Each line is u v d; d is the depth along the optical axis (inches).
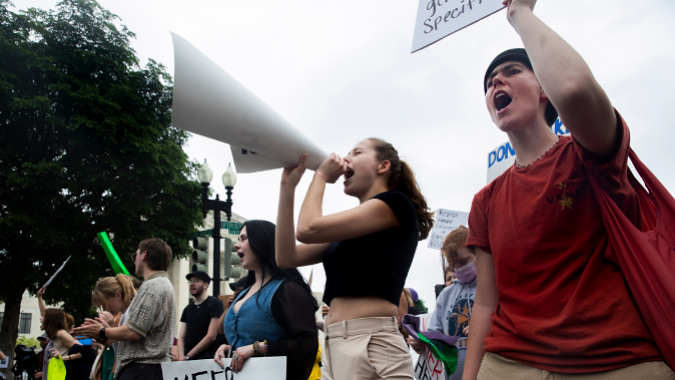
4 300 643.5
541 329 52.7
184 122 63.2
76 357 236.7
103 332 131.2
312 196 75.7
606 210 51.2
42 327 279.0
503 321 58.8
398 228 79.7
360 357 73.0
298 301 114.5
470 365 65.5
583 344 49.3
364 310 76.0
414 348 128.3
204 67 62.3
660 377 45.3
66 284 656.4
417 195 93.5
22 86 672.4
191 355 209.6
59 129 673.6
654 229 50.1
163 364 121.8
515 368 55.4
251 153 76.0
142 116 741.3
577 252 53.1
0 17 697.6
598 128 47.8
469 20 82.8
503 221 60.8
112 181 684.1
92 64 727.1
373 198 79.8
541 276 55.2
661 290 46.1
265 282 120.3
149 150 706.8
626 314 48.7
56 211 671.1
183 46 61.1
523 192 59.2
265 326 115.0
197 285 226.7
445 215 232.8
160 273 148.5
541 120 61.0
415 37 91.4
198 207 767.1
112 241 686.5
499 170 149.7
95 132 683.4
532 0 56.8
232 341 121.1
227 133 66.6
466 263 142.3
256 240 121.5
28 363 431.5
